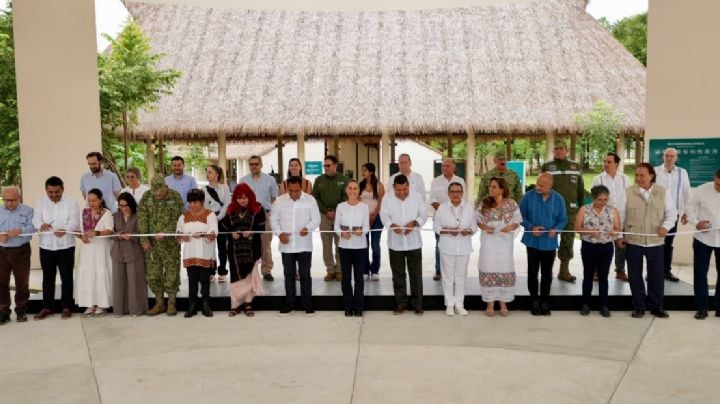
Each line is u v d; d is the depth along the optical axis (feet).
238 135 55.88
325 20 63.57
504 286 22.22
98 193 22.95
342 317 22.58
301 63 58.59
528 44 59.93
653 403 14.48
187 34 62.75
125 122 52.65
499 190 22.06
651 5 30.81
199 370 17.19
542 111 53.57
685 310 22.91
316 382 16.10
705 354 17.92
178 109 55.21
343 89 55.57
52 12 32.04
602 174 25.49
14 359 18.40
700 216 21.75
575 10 63.87
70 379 16.66
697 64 30.01
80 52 32.60
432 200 27.53
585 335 19.89
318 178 26.61
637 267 21.88
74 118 32.68
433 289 24.41
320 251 38.01
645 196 21.68
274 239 44.11
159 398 15.21
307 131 53.01
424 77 56.39
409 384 15.85
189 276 22.91
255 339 20.01
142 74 51.55
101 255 23.18
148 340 20.07
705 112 30.04
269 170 83.66
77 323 22.24
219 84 57.16
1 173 52.13
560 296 23.06
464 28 61.72
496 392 15.24
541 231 21.84
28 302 23.66
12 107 50.11
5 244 22.29
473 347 18.84
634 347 18.62
